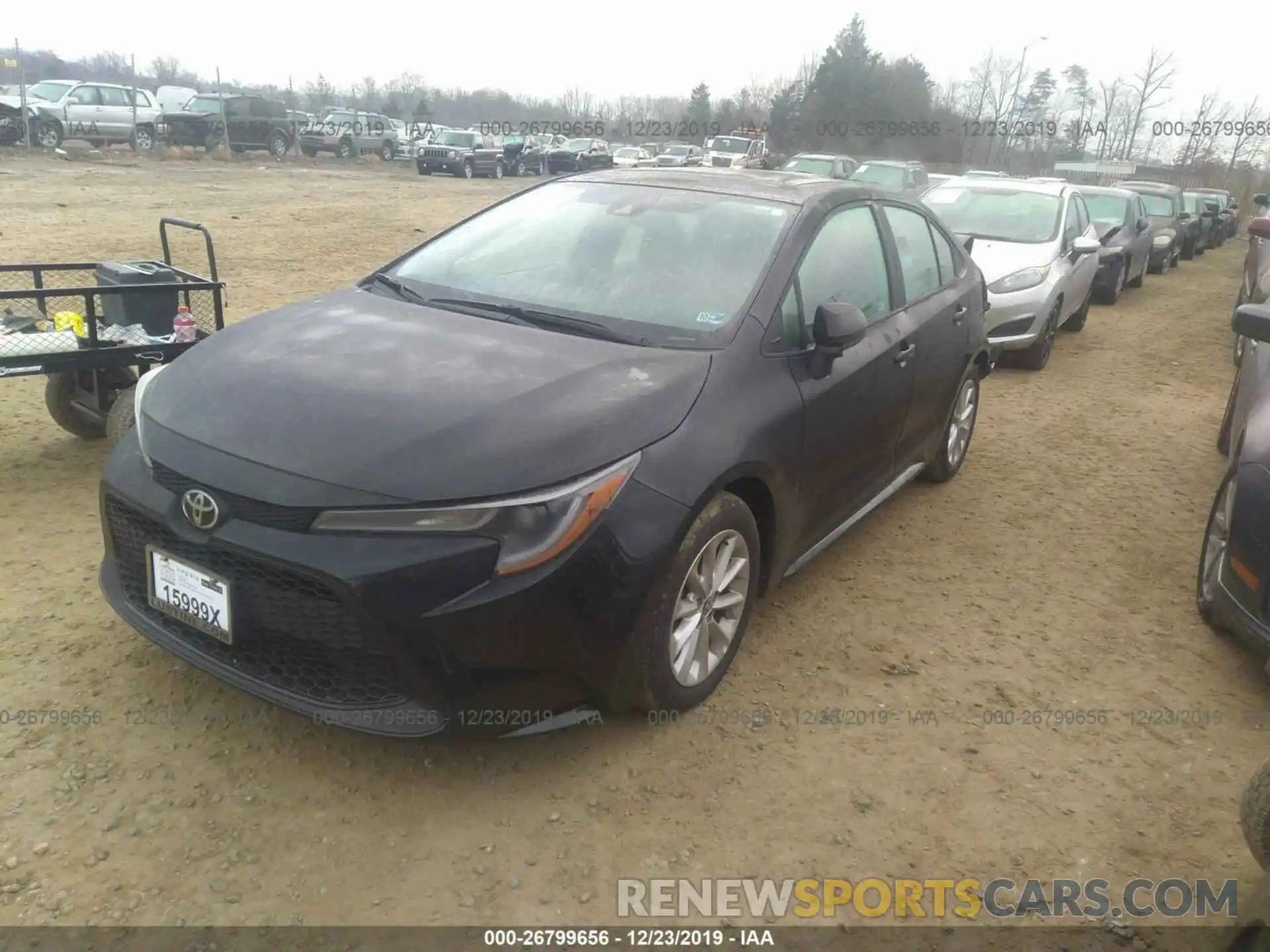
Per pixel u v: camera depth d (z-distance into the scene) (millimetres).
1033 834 2895
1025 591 4383
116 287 4625
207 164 27875
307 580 2623
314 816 2789
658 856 2730
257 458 2742
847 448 3963
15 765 2895
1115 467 6191
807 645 3809
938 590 4344
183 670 3379
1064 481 5898
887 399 4242
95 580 3939
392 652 2619
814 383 3625
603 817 2852
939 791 3043
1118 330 11758
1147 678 3727
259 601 2727
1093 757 3242
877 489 4516
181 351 4836
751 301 3520
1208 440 6902
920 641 3896
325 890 2551
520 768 3025
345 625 2654
